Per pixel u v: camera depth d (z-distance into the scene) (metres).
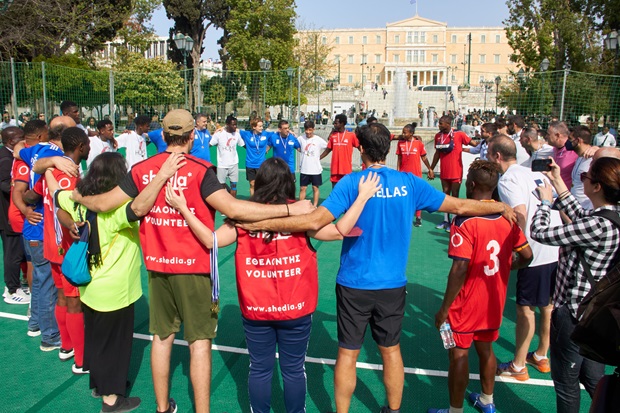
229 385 3.94
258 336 3.01
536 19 28.20
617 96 13.10
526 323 3.93
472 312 3.22
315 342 4.70
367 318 3.12
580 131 5.46
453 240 3.18
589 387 3.09
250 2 34.31
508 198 3.89
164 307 3.21
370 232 3.04
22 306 5.56
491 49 86.00
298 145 10.31
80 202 3.33
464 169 14.70
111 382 3.48
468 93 42.00
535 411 3.64
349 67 89.00
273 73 15.37
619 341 2.02
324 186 13.99
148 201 3.01
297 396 3.10
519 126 8.04
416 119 28.77
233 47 34.28
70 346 4.33
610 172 2.79
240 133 10.37
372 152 3.13
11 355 4.43
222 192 2.98
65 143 4.02
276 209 2.86
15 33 22.41
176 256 3.06
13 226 5.00
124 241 3.45
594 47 28.83
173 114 3.14
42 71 12.29
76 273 3.33
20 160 4.53
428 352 4.54
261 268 2.90
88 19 27.11
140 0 30.58
